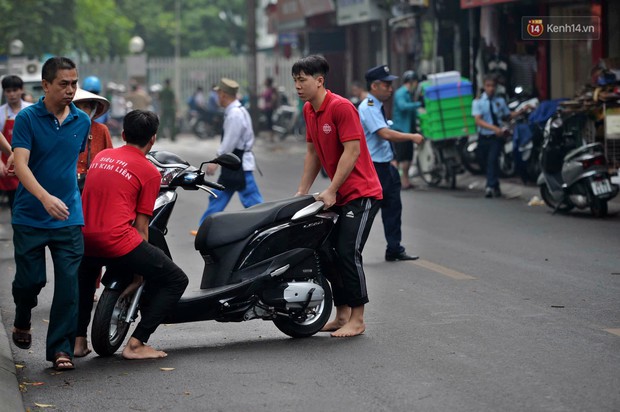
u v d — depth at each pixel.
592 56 22.23
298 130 39.62
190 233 15.66
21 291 7.83
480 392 7.04
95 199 8.00
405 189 21.98
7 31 38.41
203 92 49.97
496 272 11.88
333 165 8.87
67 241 7.73
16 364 8.13
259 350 8.45
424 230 15.56
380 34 34.69
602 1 21.81
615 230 15.15
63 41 41.19
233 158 8.62
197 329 9.37
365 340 8.68
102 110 10.29
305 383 7.40
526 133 20.34
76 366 8.05
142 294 8.37
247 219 8.54
